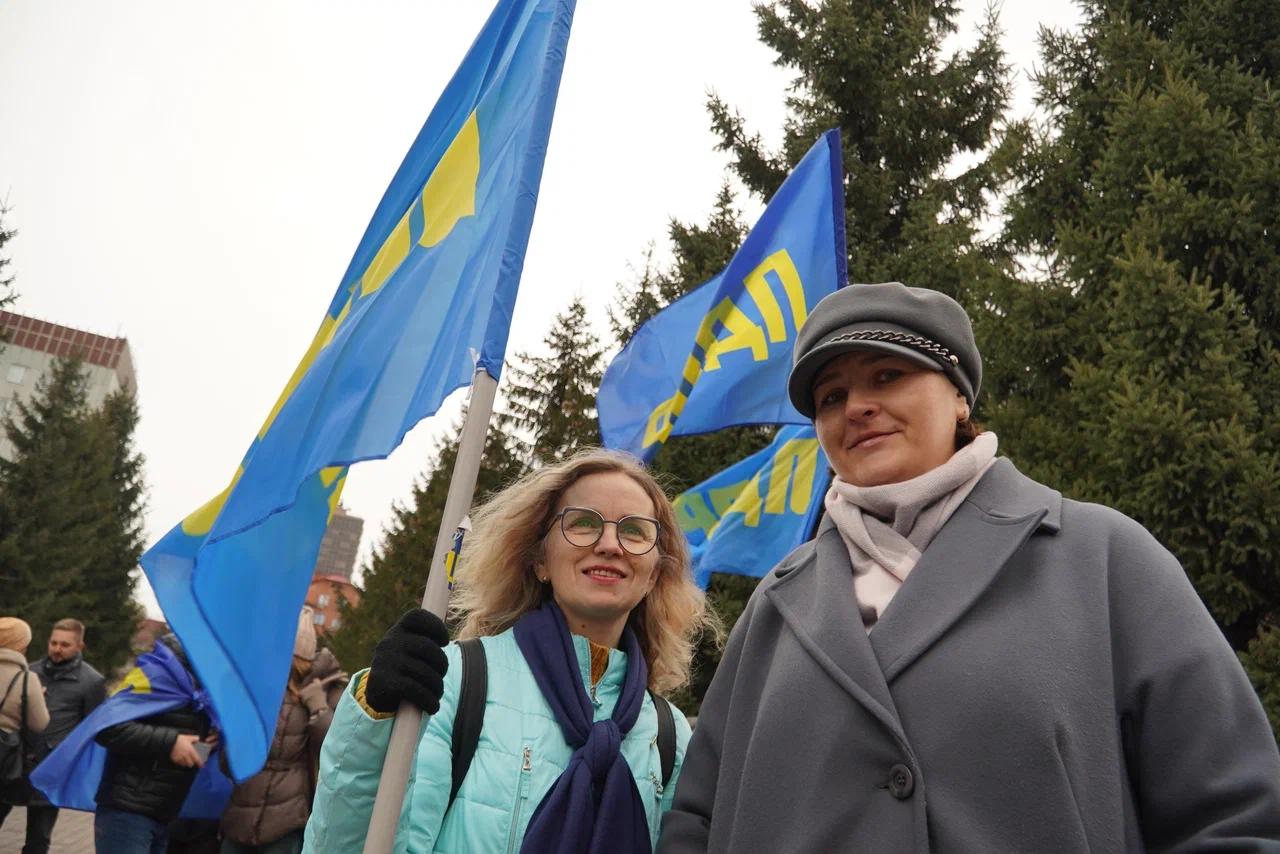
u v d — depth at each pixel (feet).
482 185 9.09
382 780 6.43
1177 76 28.30
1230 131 28.04
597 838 7.02
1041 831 5.14
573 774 7.19
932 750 5.51
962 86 47.37
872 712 5.68
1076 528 6.08
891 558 6.39
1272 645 22.09
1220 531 23.52
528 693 7.61
